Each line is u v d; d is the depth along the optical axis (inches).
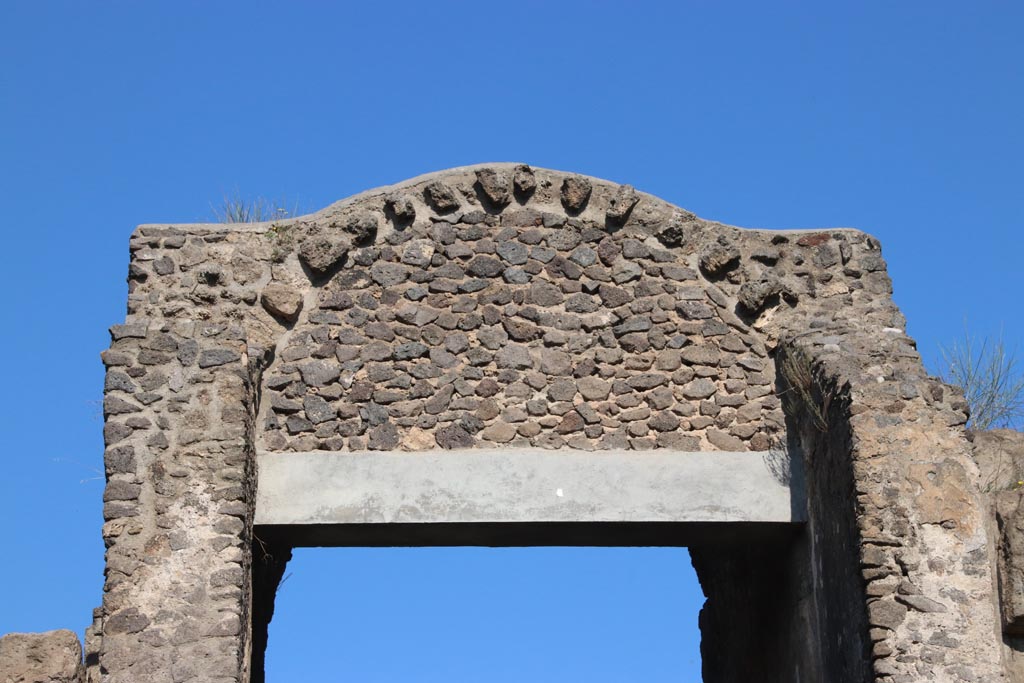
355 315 479.5
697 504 466.9
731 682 552.4
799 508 470.6
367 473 462.9
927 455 439.8
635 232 494.9
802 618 472.7
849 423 442.6
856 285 490.9
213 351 454.9
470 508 461.1
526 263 488.4
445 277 485.1
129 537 428.8
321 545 479.2
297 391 470.9
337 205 489.1
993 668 418.9
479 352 478.3
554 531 470.6
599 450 471.5
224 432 442.0
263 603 476.7
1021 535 430.6
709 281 492.1
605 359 481.4
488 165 495.5
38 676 413.4
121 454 439.2
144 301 468.4
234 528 430.6
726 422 478.0
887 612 423.2
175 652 415.5
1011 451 493.4
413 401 472.4
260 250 480.4
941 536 431.5
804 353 471.5
